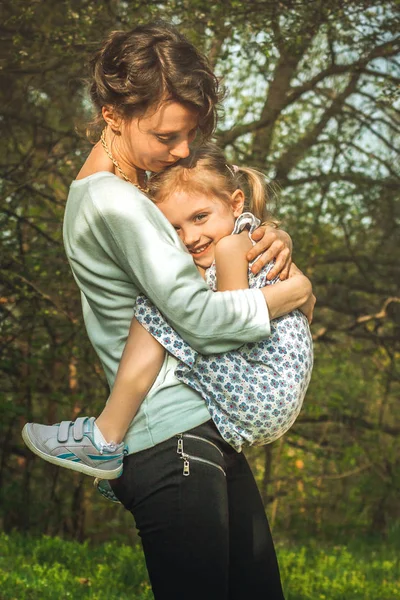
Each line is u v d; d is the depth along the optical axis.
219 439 2.28
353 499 12.32
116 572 5.95
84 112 8.48
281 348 2.32
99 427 2.24
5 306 9.01
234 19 6.95
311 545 10.52
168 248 2.21
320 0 6.68
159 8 7.03
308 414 11.41
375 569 7.47
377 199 10.27
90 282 2.31
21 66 8.01
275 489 12.15
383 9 7.08
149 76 2.20
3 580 5.02
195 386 2.25
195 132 2.41
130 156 2.36
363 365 12.10
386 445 12.09
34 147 8.92
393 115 10.08
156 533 2.22
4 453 10.44
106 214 2.24
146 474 2.23
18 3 7.37
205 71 2.28
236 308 2.23
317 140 10.27
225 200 2.53
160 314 2.26
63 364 10.05
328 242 10.72
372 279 11.03
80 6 7.68
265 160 9.82
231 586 2.46
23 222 8.56
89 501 11.09
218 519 2.21
